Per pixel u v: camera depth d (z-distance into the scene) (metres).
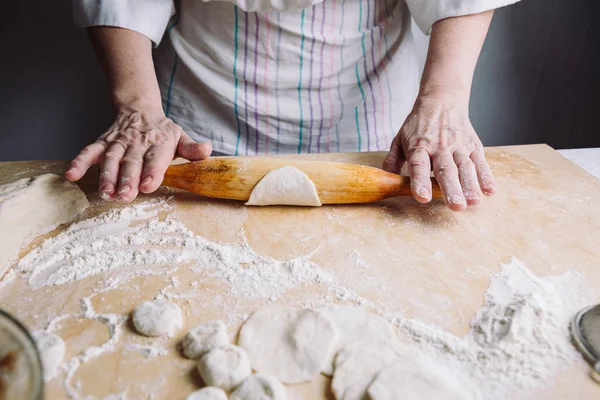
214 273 0.77
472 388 0.58
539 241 0.84
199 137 1.34
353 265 0.79
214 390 0.57
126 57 1.11
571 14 2.01
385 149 1.39
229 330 0.67
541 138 2.30
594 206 0.94
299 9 1.14
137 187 0.89
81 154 0.93
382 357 0.62
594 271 0.78
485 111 2.21
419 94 1.10
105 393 0.58
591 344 0.63
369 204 0.95
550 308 0.69
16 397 0.44
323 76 1.25
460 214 0.91
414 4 1.18
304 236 0.86
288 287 0.74
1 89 1.83
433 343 0.65
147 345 0.64
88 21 1.11
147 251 0.80
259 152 1.36
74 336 0.65
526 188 0.99
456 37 1.11
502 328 0.65
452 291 0.73
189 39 1.24
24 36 1.75
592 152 1.23
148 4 1.13
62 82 1.86
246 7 1.12
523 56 2.08
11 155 1.97
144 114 1.04
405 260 0.80
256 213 0.92
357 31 1.24
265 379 0.58
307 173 0.91
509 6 1.95
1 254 0.77
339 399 0.57
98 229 0.86
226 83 1.26
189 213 0.92
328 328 0.65
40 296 0.72
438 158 0.94
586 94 2.22
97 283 0.75
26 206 0.84
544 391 0.58
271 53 1.20
